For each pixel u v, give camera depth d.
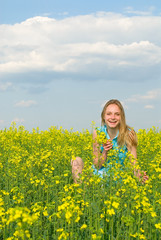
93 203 4.87
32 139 12.33
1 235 4.64
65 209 3.76
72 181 7.36
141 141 11.12
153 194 5.53
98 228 4.07
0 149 10.84
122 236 4.27
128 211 4.37
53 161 7.90
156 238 4.43
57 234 4.21
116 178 5.48
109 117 6.59
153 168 6.29
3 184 7.23
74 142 11.65
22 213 2.86
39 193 6.23
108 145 6.35
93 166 6.82
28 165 7.64
